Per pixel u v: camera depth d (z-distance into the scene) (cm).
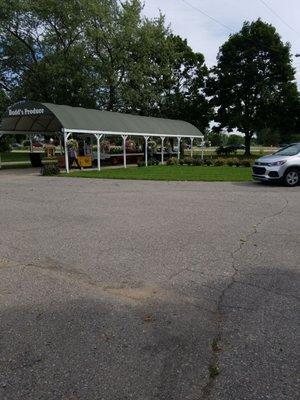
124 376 304
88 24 3453
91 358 329
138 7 3731
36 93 3578
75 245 664
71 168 2462
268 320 394
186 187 1475
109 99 3694
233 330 374
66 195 1287
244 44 4238
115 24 3588
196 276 514
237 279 503
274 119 4294
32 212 977
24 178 1906
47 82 3450
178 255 604
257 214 926
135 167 2542
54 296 454
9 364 321
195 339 358
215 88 4466
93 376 304
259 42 4197
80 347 346
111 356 331
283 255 603
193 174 1962
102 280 502
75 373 308
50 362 324
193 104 4462
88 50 3547
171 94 4366
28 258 595
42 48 3622
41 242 685
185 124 3291
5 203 1123
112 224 827
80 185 1584
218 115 4522
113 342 353
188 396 281
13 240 701
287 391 286
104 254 611
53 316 404
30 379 302
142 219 877
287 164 1452
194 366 316
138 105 3844
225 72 4300
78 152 2580
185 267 549
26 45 3584
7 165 2908
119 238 708
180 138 3278
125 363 321
